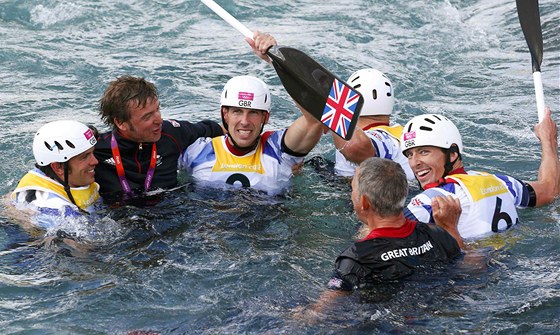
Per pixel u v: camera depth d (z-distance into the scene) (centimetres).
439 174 809
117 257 778
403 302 654
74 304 688
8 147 1127
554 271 718
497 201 799
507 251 754
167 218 868
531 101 1355
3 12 1820
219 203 913
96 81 1444
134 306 685
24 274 743
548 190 859
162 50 1634
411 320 634
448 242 698
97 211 873
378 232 677
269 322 648
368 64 1546
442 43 1695
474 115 1291
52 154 840
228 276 737
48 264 763
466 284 681
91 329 650
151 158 923
